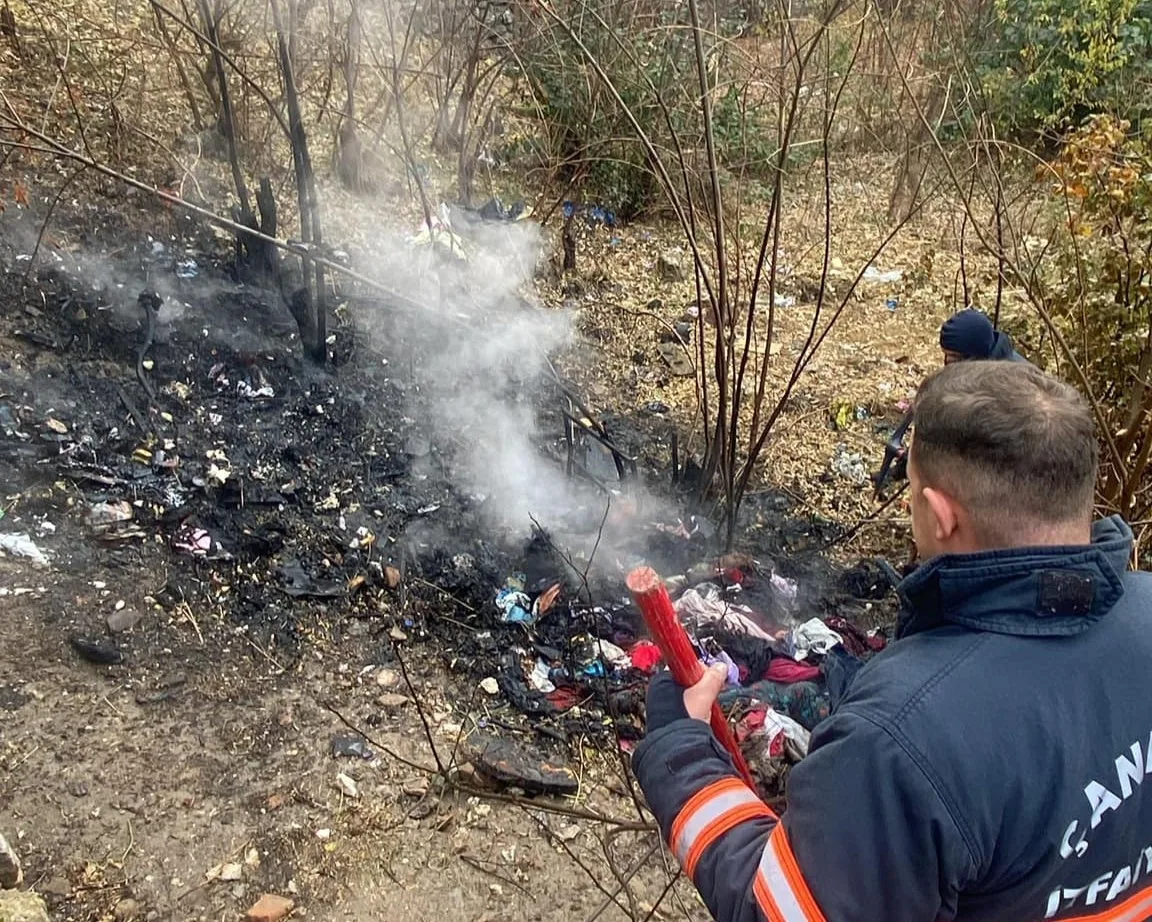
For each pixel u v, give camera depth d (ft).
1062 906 3.74
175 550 10.36
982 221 19.92
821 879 3.55
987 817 3.43
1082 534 3.84
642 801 8.93
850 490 13.61
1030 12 23.44
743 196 20.70
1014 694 3.56
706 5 19.06
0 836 7.14
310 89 18.06
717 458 11.97
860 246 20.65
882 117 23.11
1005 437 3.68
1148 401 11.23
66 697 8.75
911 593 3.94
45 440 10.90
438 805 8.60
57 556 9.93
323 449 12.19
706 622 10.48
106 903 7.39
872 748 3.52
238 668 9.45
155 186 14.26
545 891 8.07
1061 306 11.82
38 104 14.89
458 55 19.31
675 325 16.89
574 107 19.31
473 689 9.78
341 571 10.68
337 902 7.74
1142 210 11.20
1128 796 3.65
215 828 8.06
